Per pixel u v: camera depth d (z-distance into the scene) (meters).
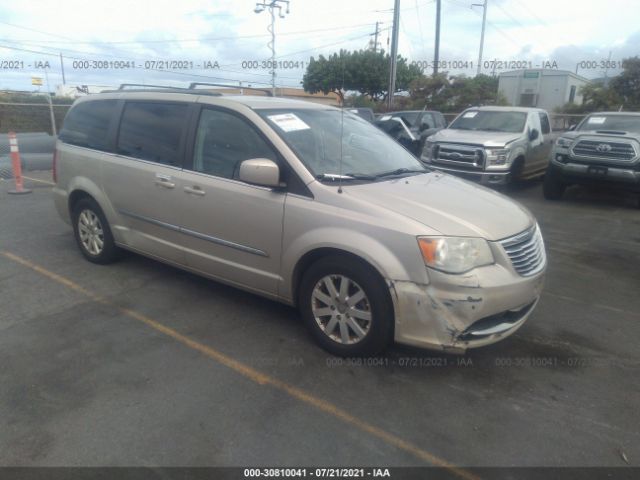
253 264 3.91
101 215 5.06
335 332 3.59
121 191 4.75
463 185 4.22
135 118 4.75
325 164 3.82
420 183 3.99
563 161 9.40
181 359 3.53
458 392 3.24
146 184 4.50
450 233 3.17
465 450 2.73
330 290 3.51
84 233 5.33
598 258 6.11
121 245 4.97
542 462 2.66
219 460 2.61
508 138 9.95
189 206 4.19
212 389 3.19
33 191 9.16
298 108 4.34
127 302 4.41
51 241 6.10
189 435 2.78
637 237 7.12
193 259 4.31
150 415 2.93
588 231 7.42
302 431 2.84
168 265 5.11
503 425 2.94
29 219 7.11
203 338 3.82
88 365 3.42
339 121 4.55
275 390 3.20
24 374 3.30
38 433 2.76
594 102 25.00
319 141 4.03
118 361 3.48
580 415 3.05
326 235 3.41
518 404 3.14
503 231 3.37
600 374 3.52
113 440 2.72
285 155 3.71
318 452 2.68
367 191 3.56
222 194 3.95
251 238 3.85
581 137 9.21
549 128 12.23
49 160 11.92
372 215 3.31
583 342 3.97
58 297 4.49
